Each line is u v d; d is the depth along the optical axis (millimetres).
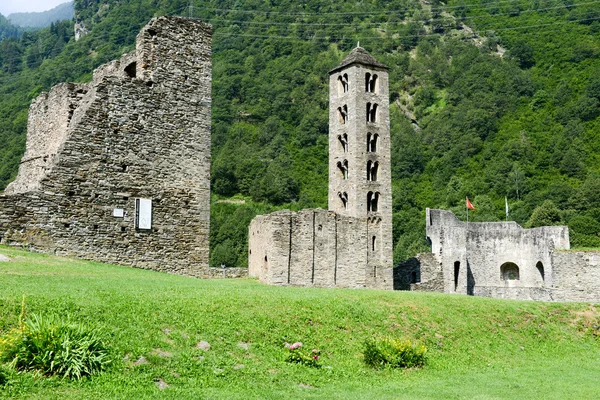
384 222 65188
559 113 132250
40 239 31734
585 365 27875
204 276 37906
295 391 18141
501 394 20250
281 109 146250
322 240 54844
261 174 128000
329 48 167500
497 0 192125
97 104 34656
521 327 31031
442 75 165000
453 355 25562
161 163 36781
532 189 117625
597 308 35375
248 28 174875
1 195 30828
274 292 27016
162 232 36375
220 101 149250
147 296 22234
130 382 16344
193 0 182875
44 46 174625
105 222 34125
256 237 56531
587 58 144625
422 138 142125
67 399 14859
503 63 155125
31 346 16141
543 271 69688
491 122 136500
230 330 21094
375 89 68000
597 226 96500
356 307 26438
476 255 73125
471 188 119875
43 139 39750
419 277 67312
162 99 37406
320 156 132125
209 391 16859
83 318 18953
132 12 172750
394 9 194375
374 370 21609
